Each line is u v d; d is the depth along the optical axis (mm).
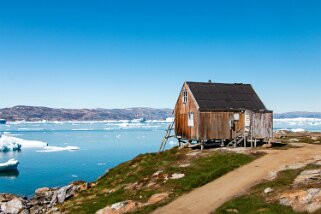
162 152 42875
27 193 57344
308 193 20703
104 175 41594
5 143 118688
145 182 31641
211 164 33125
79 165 85812
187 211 23016
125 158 97375
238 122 43156
